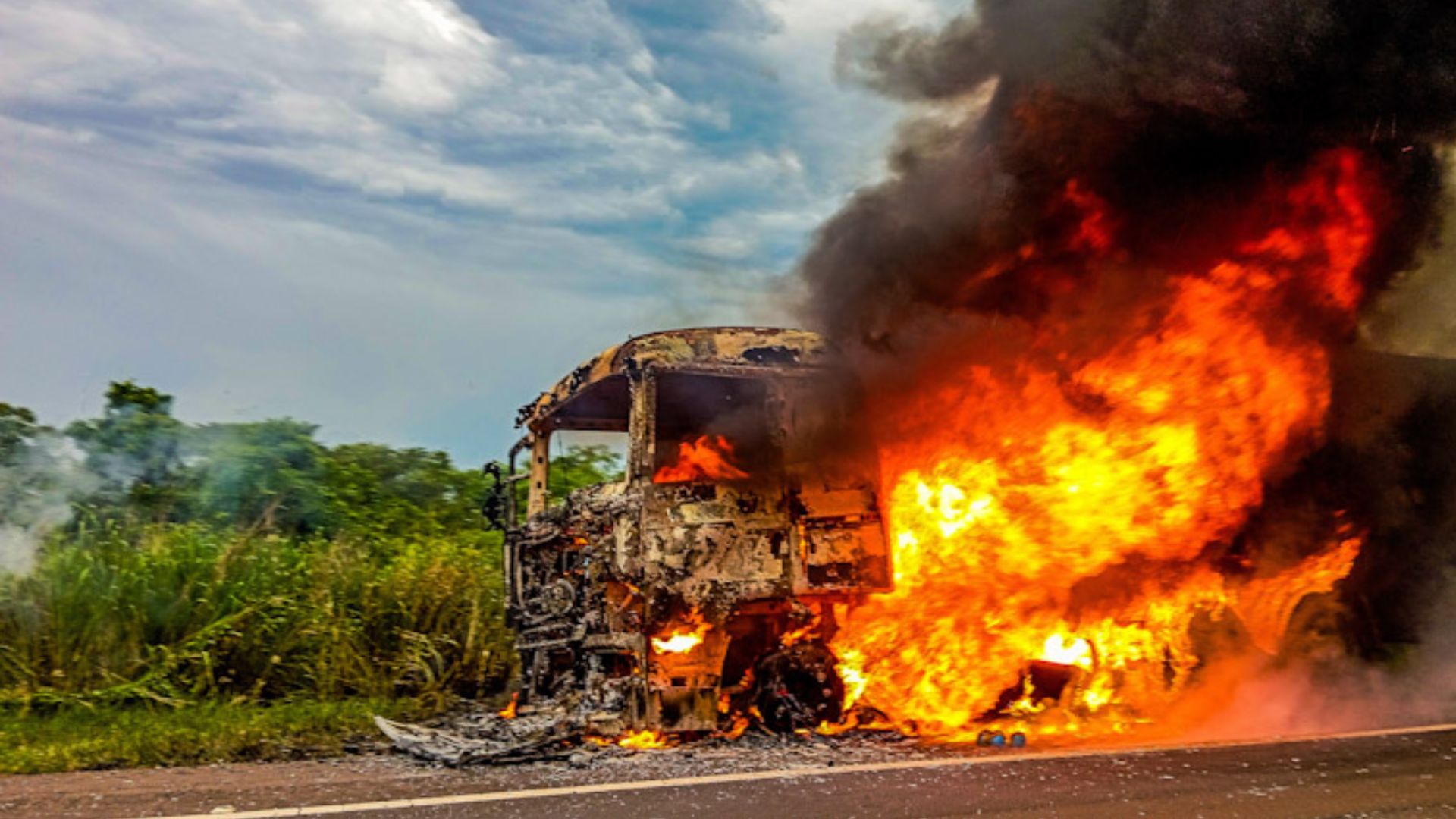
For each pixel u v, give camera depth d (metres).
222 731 7.30
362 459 14.74
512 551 9.31
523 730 6.79
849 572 7.05
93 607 8.80
